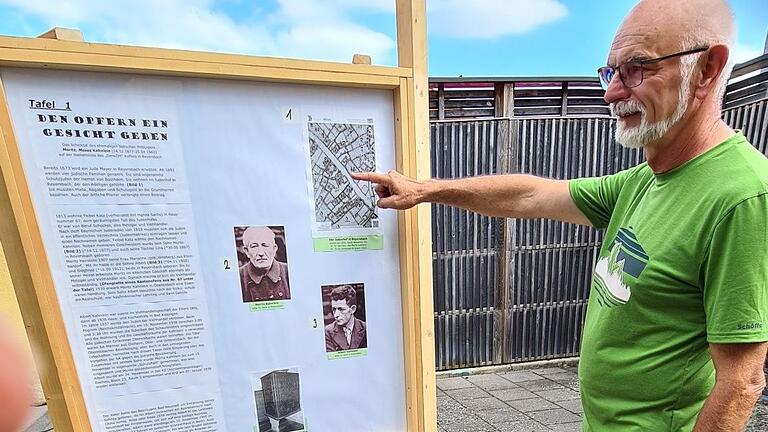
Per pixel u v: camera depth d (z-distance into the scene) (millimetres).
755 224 844
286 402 1063
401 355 1154
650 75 968
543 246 3570
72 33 817
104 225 889
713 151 959
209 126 937
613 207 1302
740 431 895
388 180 1059
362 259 1094
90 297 898
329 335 1082
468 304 3566
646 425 1047
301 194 1023
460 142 3262
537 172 3361
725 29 928
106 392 934
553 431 2707
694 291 951
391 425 1163
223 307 990
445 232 3453
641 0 1019
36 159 833
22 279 833
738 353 868
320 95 1017
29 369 802
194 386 992
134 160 895
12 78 802
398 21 1096
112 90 866
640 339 1038
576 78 3193
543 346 3719
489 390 3299
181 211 937
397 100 1069
